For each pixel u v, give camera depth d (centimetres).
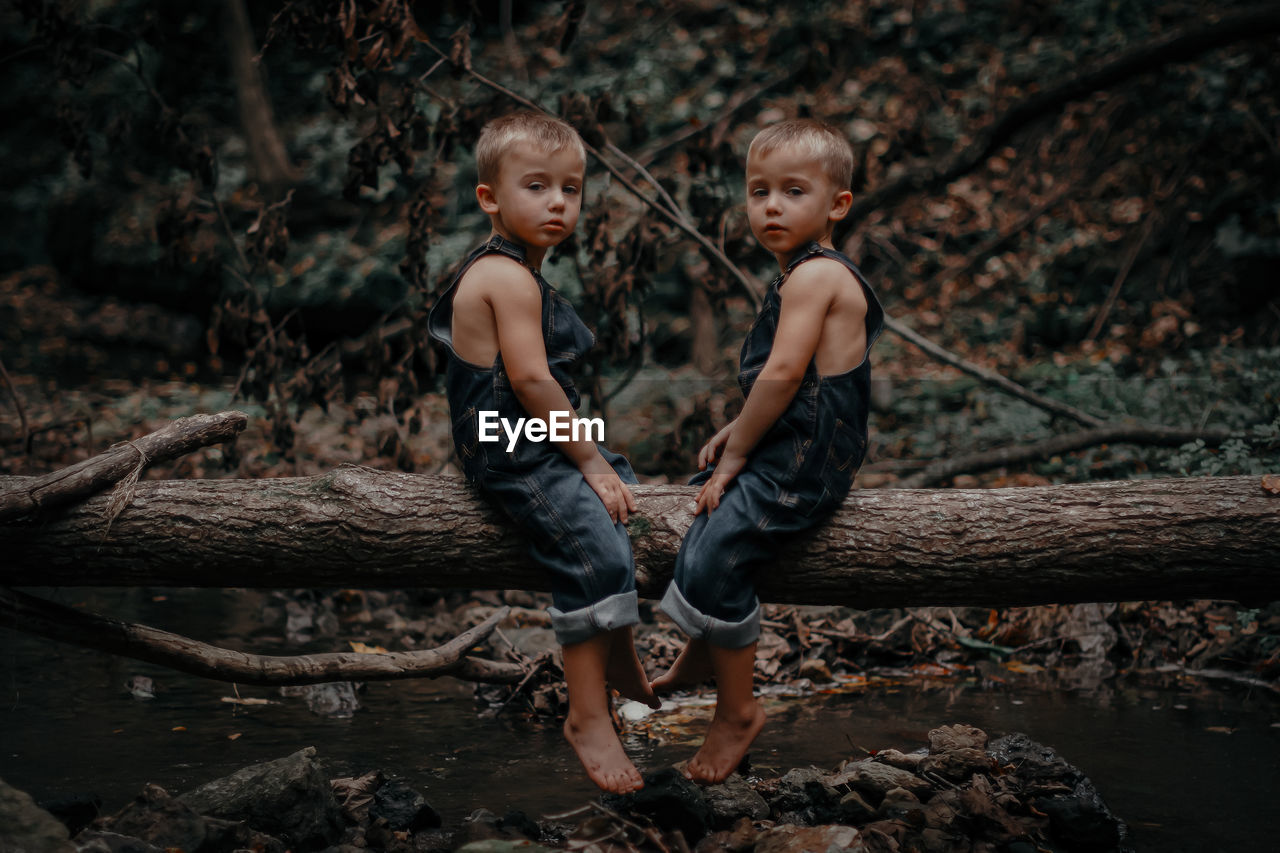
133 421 810
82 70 520
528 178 261
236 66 1194
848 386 264
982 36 1077
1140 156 941
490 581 287
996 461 563
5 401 885
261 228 508
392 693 394
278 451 550
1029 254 961
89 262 1227
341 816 267
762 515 259
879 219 998
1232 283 858
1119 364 800
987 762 286
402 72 1197
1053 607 456
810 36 617
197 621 479
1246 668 416
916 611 462
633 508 271
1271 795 293
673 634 434
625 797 269
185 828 238
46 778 299
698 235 503
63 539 286
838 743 335
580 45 1188
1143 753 326
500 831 257
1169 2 972
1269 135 892
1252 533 266
